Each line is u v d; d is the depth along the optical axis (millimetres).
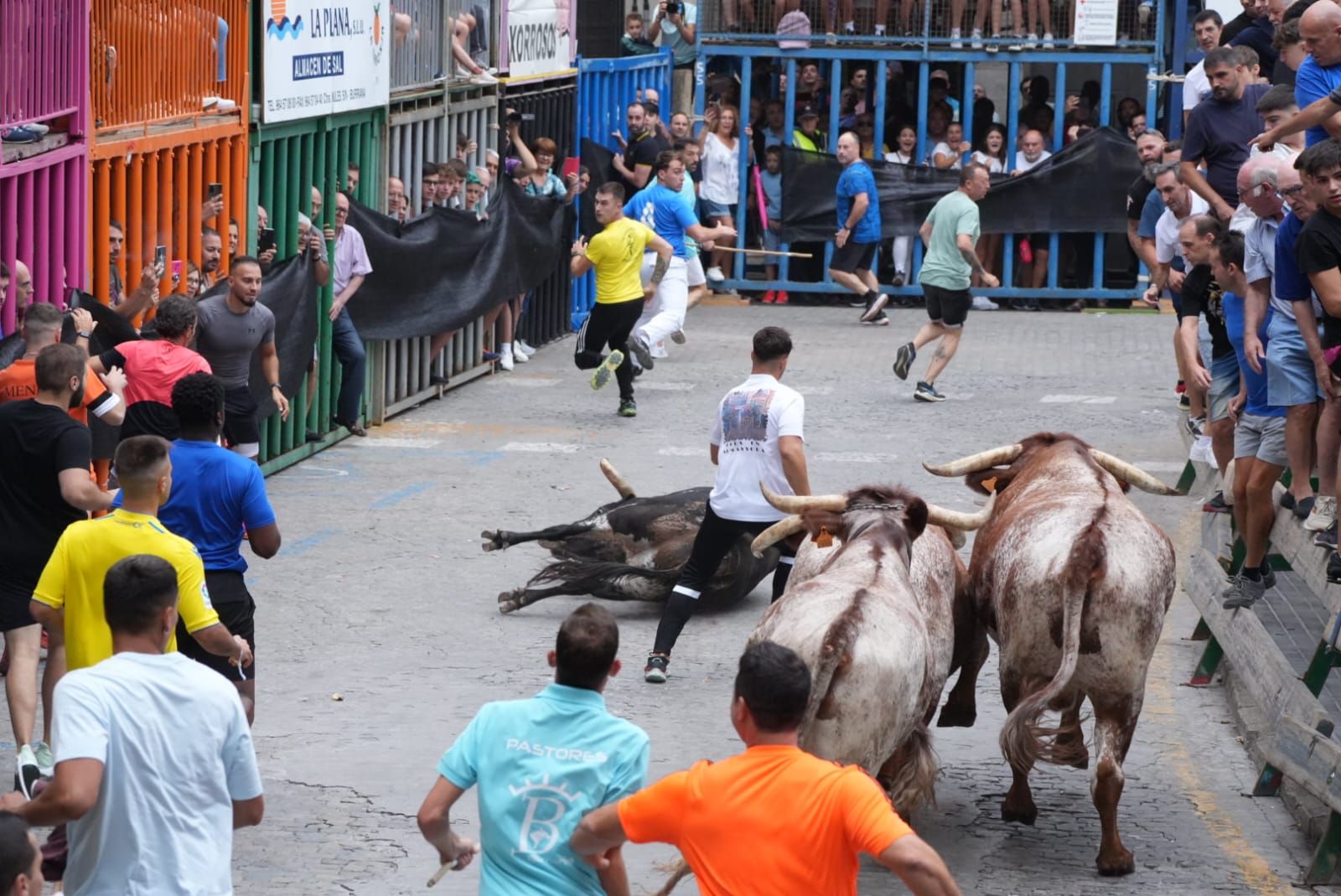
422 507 16828
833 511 8891
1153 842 9641
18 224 12953
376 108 20172
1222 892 8945
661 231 23781
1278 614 13820
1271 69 21844
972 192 22031
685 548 13508
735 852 5605
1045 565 8914
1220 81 17062
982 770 10750
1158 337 27781
